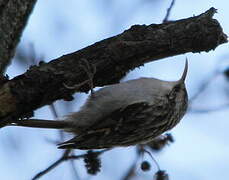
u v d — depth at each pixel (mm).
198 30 1705
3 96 1687
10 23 1696
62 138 1732
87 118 1741
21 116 1696
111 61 1706
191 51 1711
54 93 1698
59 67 1698
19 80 1690
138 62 1711
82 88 1725
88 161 1723
